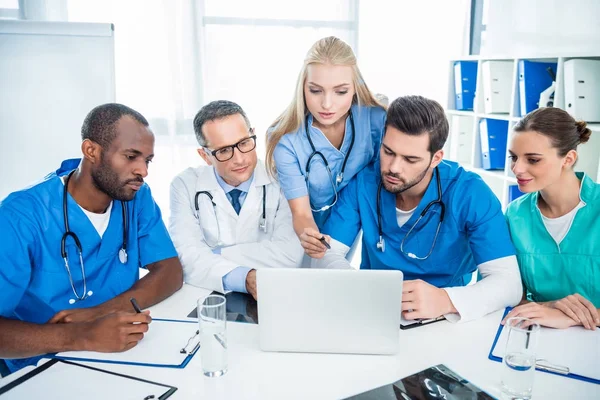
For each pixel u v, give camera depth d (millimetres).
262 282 999
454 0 3441
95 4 2951
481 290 1214
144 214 1435
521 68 2547
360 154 1666
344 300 995
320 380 933
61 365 974
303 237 1398
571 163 1303
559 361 987
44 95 2332
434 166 1352
